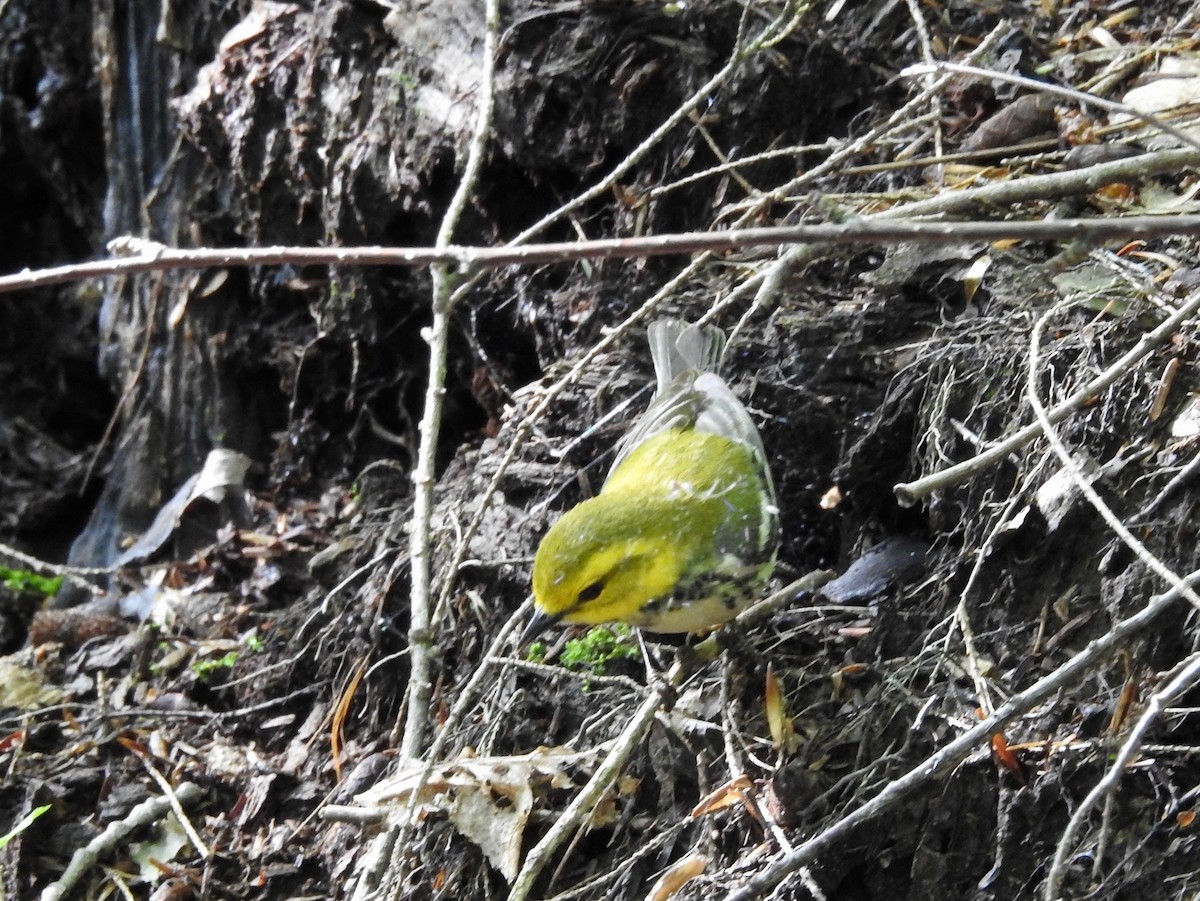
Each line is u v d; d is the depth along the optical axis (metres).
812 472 4.55
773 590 4.37
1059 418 3.52
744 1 5.36
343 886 4.28
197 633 5.61
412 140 5.71
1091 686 3.56
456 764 3.92
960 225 2.44
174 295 6.68
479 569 4.59
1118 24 5.40
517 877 3.64
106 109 6.78
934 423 4.21
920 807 3.54
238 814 4.62
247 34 6.20
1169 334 3.54
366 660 4.84
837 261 4.88
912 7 4.99
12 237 7.29
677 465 3.83
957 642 3.85
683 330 4.38
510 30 5.46
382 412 6.29
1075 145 4.85
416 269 5.93
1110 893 3.25
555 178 5.54
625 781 3.90
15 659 5.48
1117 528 3.17
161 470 6.70
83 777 4.73
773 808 3.60
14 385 7.16
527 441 4.89
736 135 5.29
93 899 4.38
